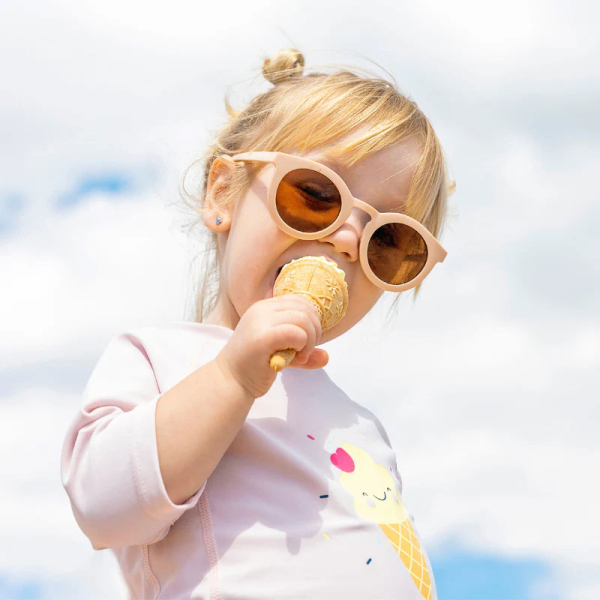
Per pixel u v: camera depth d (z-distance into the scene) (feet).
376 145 8.57
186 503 6.56
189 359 7.70
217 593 6.56
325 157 8.46
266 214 8.31
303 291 7.48
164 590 6.82
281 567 6.79
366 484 7.88
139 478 6.39
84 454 6.75
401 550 7.55
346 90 9.04
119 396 7.16
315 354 6.89
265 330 6.51
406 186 8.73
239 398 6.59
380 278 8.39
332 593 6.84
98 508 6.47
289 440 7.77
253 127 9.57
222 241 9.27
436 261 8.68
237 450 7.30
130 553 7.38
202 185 10.37
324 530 7.11
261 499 7.11
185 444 6.46
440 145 9.43
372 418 9.02
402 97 9.41
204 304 10.31
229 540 6.82
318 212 8.13
